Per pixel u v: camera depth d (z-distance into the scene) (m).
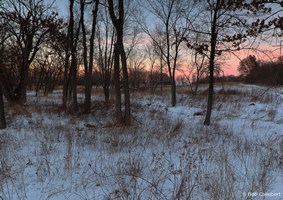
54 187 4.57
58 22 19.55
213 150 6.68
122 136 8.44
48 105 18.89
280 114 14.58
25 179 4.94
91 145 7.32
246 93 25.31
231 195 3.96
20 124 10.78
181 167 5.29
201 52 12.02
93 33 15.95
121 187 4.30
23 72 20.06
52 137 8.13
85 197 4.19
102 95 31.81
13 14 18.83
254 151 6.77
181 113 16.31
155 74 47.31
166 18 22.06
